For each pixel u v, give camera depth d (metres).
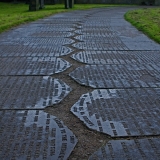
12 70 4.29
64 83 3.75
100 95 3.37
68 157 2.20
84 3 25.36
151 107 3.07
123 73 4.20
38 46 6.05
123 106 3.09
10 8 19.02
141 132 2.56
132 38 7.20
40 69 4.34
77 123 2.72
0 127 2.63
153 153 2.26
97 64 4.67
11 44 6.23
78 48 5.92
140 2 26.48
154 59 5.02
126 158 2.19
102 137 2.49
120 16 13.62
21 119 2.78
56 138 2.45
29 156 2.21
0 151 2.27
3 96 3.32
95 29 8.82
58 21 10.98
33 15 12.77
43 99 3.24
